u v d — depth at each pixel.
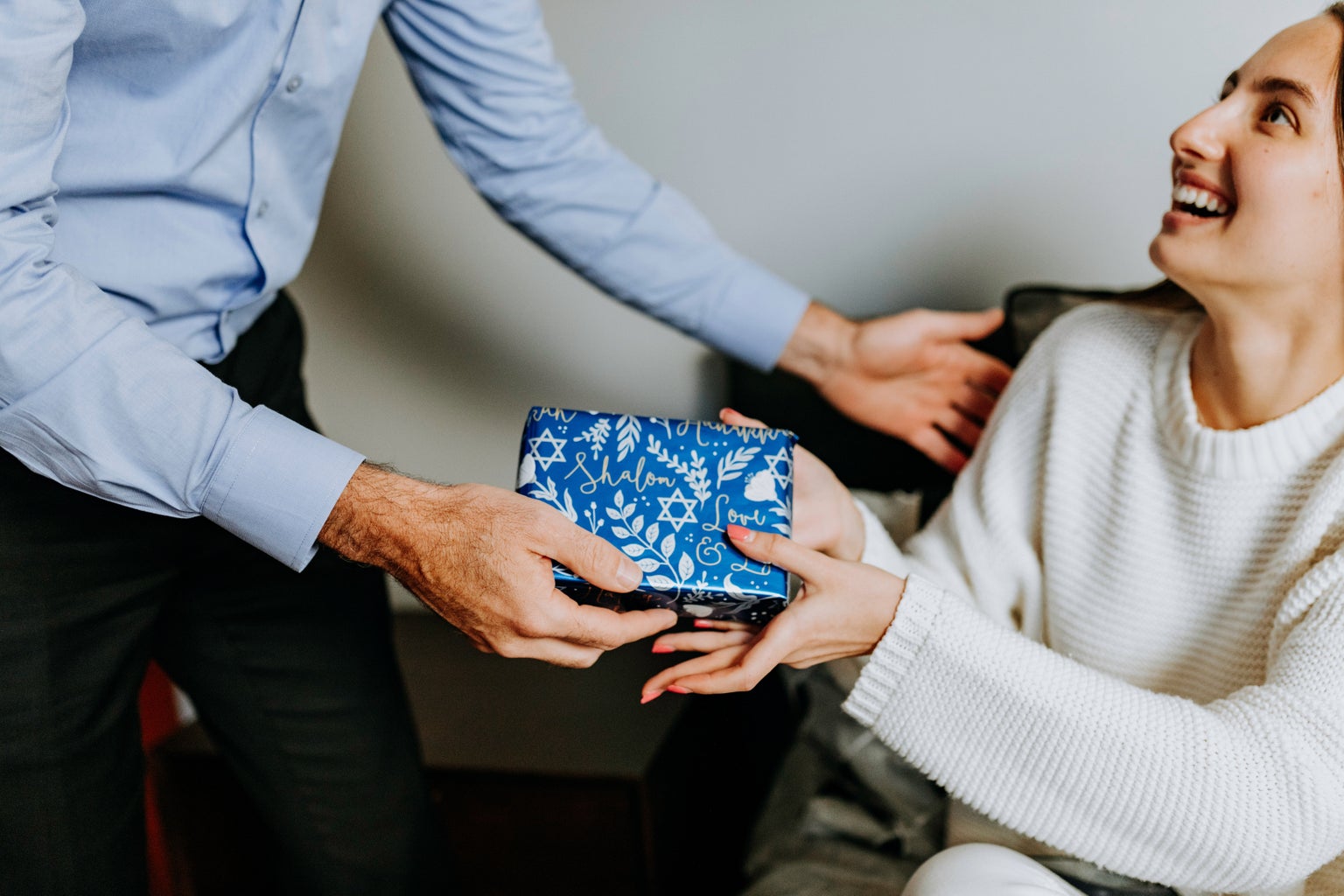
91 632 1.00
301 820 1.22
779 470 0.91
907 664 0.92
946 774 0.95
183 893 1.60
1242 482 0.98
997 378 1.31
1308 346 0.94
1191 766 0.85
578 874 1.44
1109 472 1.10
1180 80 1.40
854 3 1.46
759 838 1.22
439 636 1.83
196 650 1.16
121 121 0.91
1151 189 1.46
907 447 1.48
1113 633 1.09
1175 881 0.90
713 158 1.58
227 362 1.10
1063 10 1.40
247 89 0.93
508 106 1.21
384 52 1.62
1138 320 1.13
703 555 0.88
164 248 0.98
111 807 1.04
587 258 1.33
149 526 1.00
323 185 1.11
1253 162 0.88
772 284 1.33
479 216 1.69
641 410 1.76
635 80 1.57
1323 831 0.83
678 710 1.52
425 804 1.29
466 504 0.85
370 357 1.82
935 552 1.24
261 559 1.12
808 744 1.27
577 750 1.44
